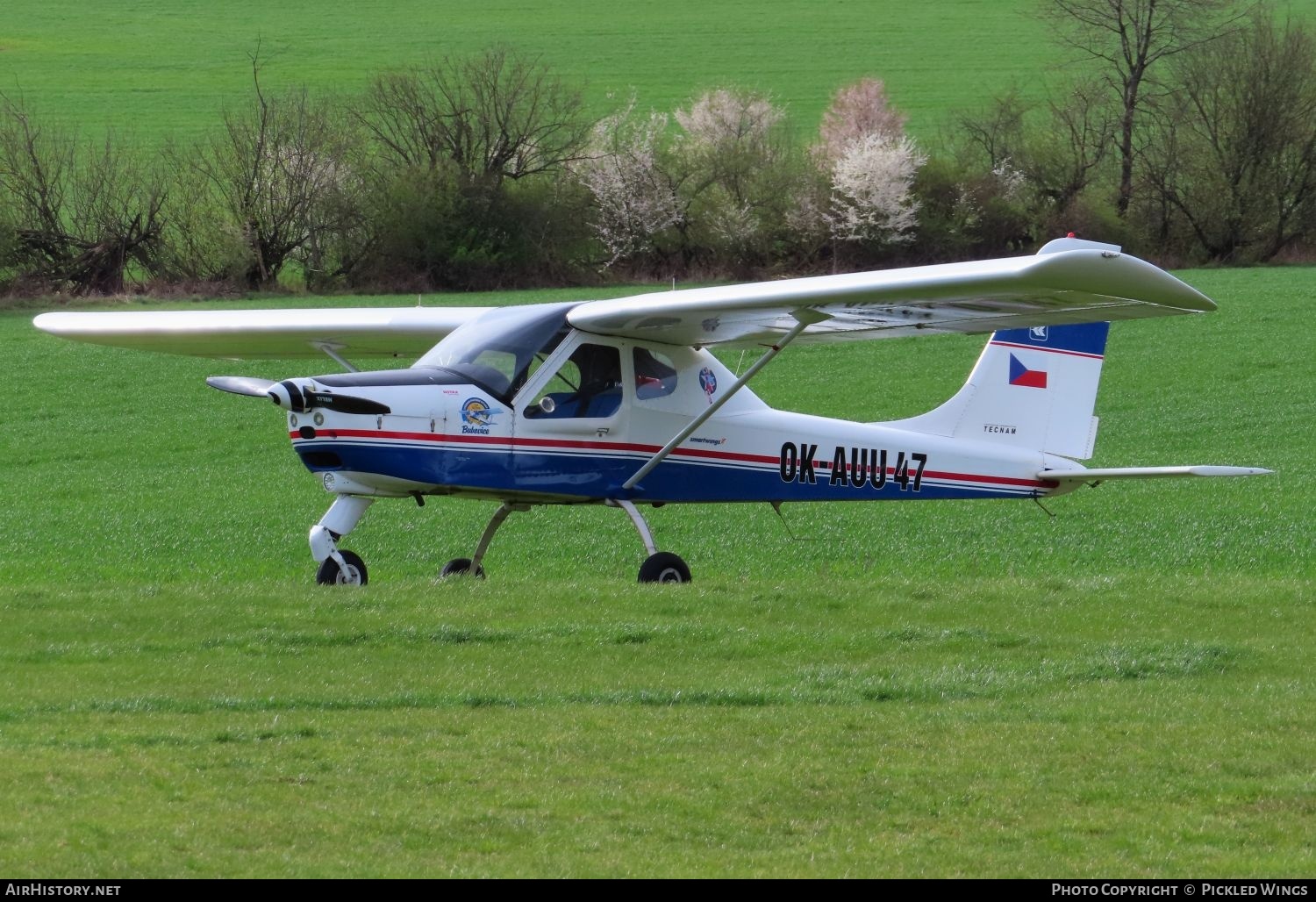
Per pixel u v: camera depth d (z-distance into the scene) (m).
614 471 40.28
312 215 180.50
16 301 161.50
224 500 75.50
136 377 118.75
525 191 192.12
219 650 30.83
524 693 27.67
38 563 53.81
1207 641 33.22
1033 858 19.44
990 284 32.47
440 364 38.94
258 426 101.25
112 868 18.53
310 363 125.50
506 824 20.45
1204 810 21.31
